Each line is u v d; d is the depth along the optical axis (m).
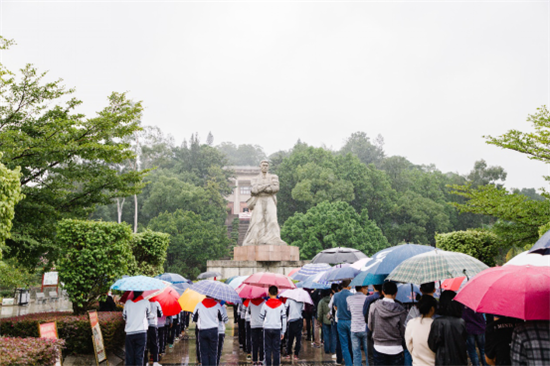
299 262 22.67
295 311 9.91
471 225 57.12
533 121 12.63
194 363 9.75
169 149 67.00
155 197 53.28
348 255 10.80
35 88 11.47
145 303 8.02
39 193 12.17
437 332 4.69
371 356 7.84
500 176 58.50
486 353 4.84
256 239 22.89
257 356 9.16
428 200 55.78
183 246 46.00
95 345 8.47
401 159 65.88
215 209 56.34
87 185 13.03
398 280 5.47
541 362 4.11
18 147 10.57
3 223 6.75
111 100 12.41
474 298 4.38
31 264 12.70
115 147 12.02
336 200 53.28
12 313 18.88
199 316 7.97
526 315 3.98
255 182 23.64
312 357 10.20
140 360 7.86
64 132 11.69
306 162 60.22
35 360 6.23
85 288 10.50
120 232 10.96
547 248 5.52
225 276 22.19
